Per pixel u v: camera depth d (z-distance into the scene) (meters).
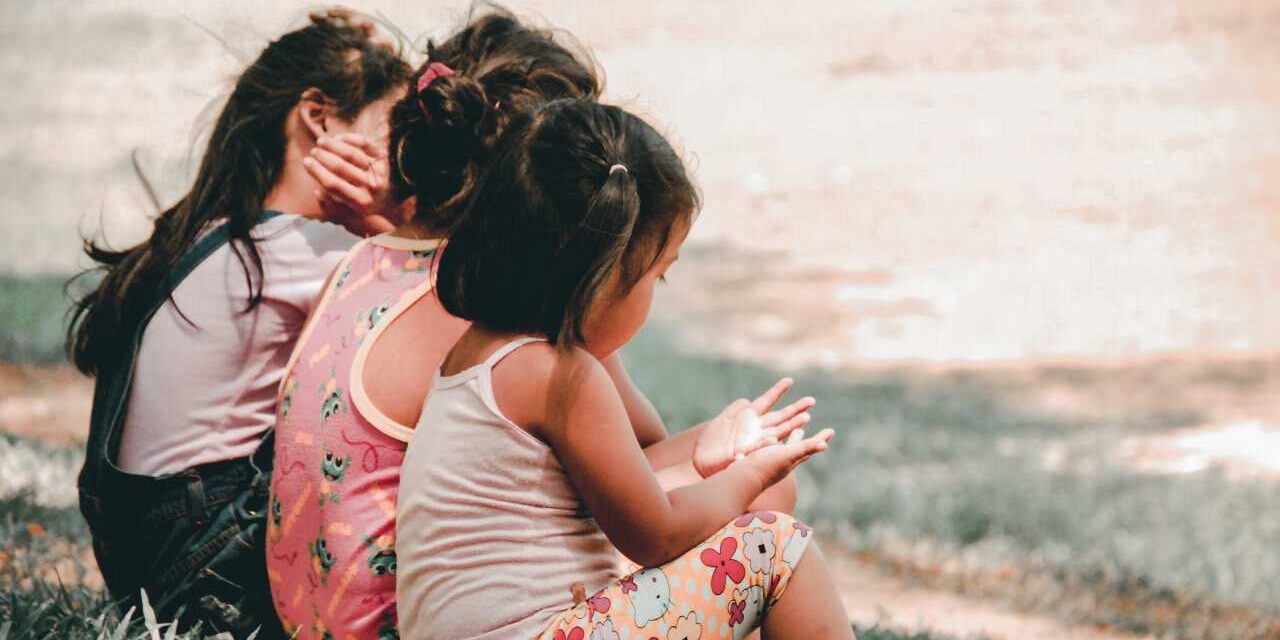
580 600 2.81
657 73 21.08
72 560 4.61
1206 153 16.45
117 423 3.52
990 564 6.60
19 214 13.93
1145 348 10.98
